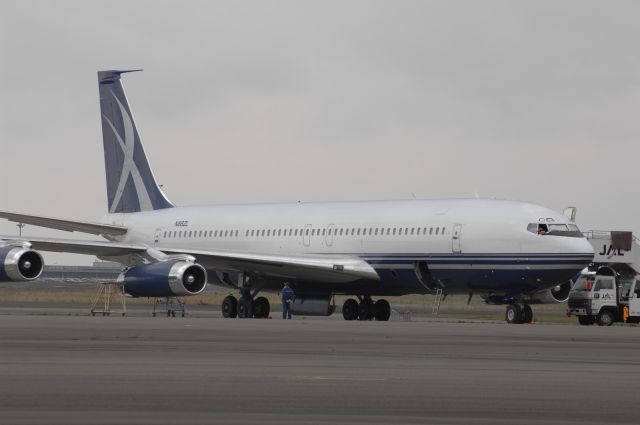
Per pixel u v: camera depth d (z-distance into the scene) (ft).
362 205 323.16
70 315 302.04
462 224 293.02
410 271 303.89
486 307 514.68
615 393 100.99
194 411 86.28
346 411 87.56
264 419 82.23
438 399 95.45
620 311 317.63
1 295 607.78
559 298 315.58
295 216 334.85
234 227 348.38
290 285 330.13
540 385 106.93
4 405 88.48
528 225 284.00
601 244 369.71
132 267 301.84
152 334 187.01
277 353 145.28
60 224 347.77
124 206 380.37
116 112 379.35
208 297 631.97
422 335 197.26
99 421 79.97
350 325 239.71
